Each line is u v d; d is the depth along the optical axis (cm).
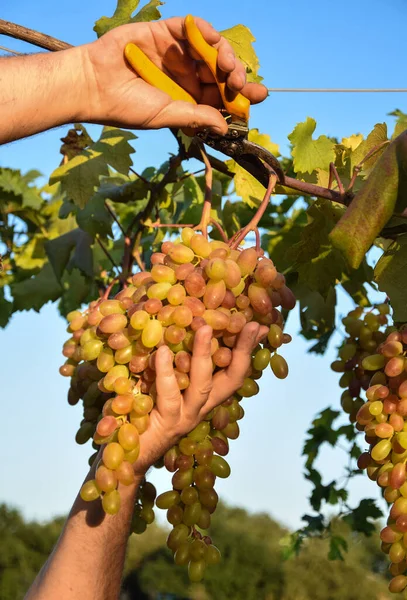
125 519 78
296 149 108
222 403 84
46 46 90
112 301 85
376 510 176
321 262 121
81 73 77
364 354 108
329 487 180
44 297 180
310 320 146
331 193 93
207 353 74
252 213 175
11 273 195
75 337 106
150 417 77
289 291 85
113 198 148
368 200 76
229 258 81
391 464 86
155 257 83
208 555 84
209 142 84
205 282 79
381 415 85
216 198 154
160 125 80
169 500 84
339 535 182
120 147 127
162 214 169
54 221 195
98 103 78
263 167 89
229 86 78
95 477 77
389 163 75
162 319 77
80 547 76
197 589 1040
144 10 111
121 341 79
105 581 77
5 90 74
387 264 96
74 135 134
